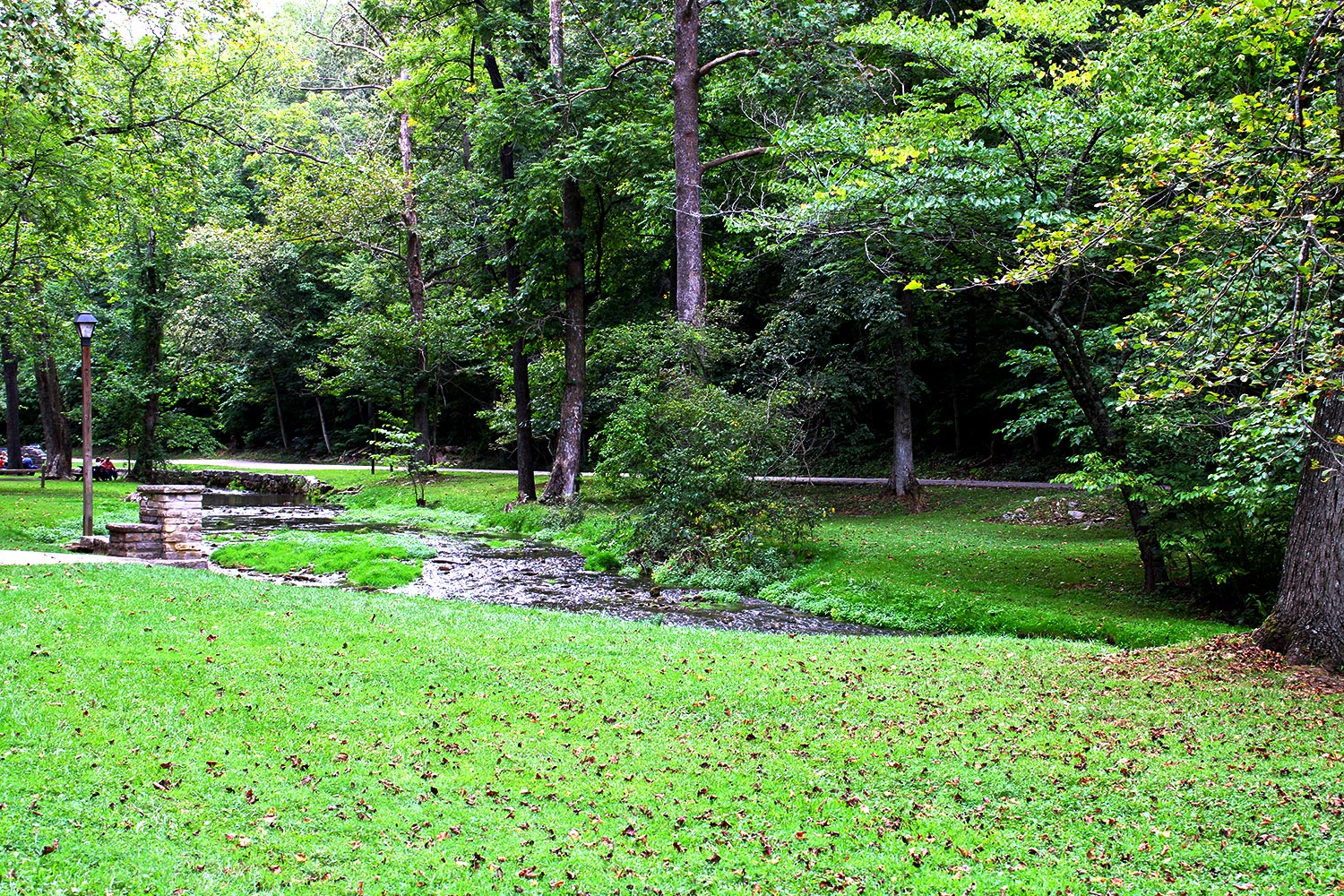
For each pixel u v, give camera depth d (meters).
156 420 40.22
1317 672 9.01
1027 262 8.45
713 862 5.47
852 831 5.88
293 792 6.12
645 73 27.11
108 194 23.09
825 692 8.88
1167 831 5.79
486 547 22.91
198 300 47.03
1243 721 7.69
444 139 39.38
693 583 18.11
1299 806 6.03
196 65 23.73
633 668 9.68
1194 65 13.70
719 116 26.61
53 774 5.96
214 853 5.23
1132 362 13.34
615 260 31.66
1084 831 5.86
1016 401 34.88
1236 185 7.64
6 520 22.34
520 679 9.01
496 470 48.19
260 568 18.42
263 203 55.38
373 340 37.44
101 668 8.11
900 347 27.31
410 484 36.25
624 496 23.53
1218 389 11.77
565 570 19.66
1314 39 7.78
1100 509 22.84
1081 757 6.98
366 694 8.21
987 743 7.34
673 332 21.12
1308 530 9.47
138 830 5.40
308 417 65.62
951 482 31.17
